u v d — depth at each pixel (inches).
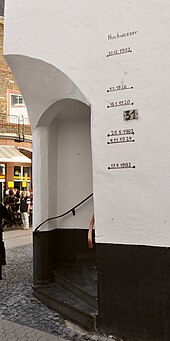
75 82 180.7
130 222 159.2
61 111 242.5
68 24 185.9
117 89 165.9
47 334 166.9
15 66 214.7
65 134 265.0
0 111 719.7
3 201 669.9
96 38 174.1
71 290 206.1
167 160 151.3
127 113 162.4
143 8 160.6
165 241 150.1
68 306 185.0
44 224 239.3
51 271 241.4
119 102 165.0
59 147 265.4
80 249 254.4
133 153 159.9
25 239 504.4
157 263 151.4
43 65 197.0
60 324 179.6
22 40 204.7
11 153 690.2
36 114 233.3
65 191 260.8
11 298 224.5
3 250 303.9
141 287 154.9
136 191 158.2
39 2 199.5
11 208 650.2
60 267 252.8
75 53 182.1
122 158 162.9
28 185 779.4
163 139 152.9
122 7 166.4
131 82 162.2
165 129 152.6
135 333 155.0
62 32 188.1
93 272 207.0
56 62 189.0
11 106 738.8
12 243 467.2
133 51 162.4
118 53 166.6
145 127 157.4
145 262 154.5
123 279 159.8
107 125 167.8
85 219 254.8
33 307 206.5
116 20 168.1
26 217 620.1
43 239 237.8
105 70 170.2
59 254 258.5
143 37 160.1
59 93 203.5
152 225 153.6
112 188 164.7
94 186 170.1
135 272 156.8
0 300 220.5
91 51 175.6
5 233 570.3
